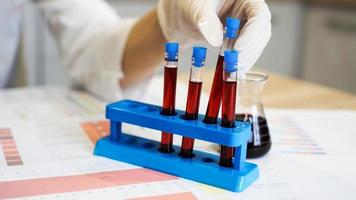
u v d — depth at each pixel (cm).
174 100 50
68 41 90
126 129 59
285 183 48
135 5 168
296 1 199
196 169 47
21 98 80
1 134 60
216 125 47
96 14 91
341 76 190
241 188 45
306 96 89
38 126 64
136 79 83
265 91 91
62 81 163
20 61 105
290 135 64
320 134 66
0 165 49
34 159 51
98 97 83
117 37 81
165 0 63
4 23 97
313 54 203
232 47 46
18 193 43
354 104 84
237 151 47
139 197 43
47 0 95
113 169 49
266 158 55
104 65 82
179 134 48
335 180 49
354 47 182
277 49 203
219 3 51
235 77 45
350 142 63
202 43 54
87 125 65
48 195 43
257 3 49
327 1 189
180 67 52
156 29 72
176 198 43
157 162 49
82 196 43
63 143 57
